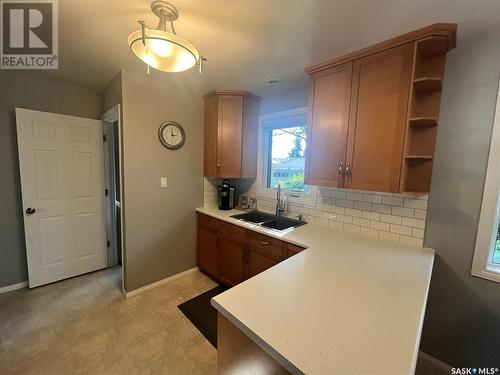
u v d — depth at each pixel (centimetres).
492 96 132
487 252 139
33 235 234
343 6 113
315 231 199
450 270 151
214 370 150
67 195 253
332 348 68
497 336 139
